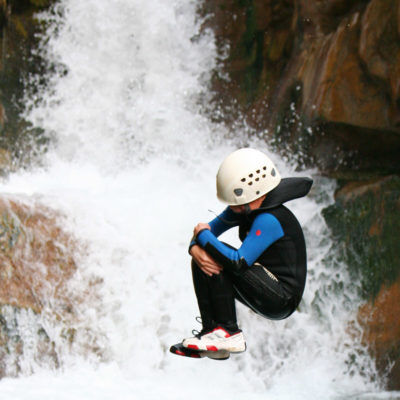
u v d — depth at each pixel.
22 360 13.59
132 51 22.23
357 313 15.91
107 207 16.62
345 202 17.36
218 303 7.41
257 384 14.63
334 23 18.80
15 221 14.88
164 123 21.77
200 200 18.33
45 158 21.03
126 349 14.38
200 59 22.33
